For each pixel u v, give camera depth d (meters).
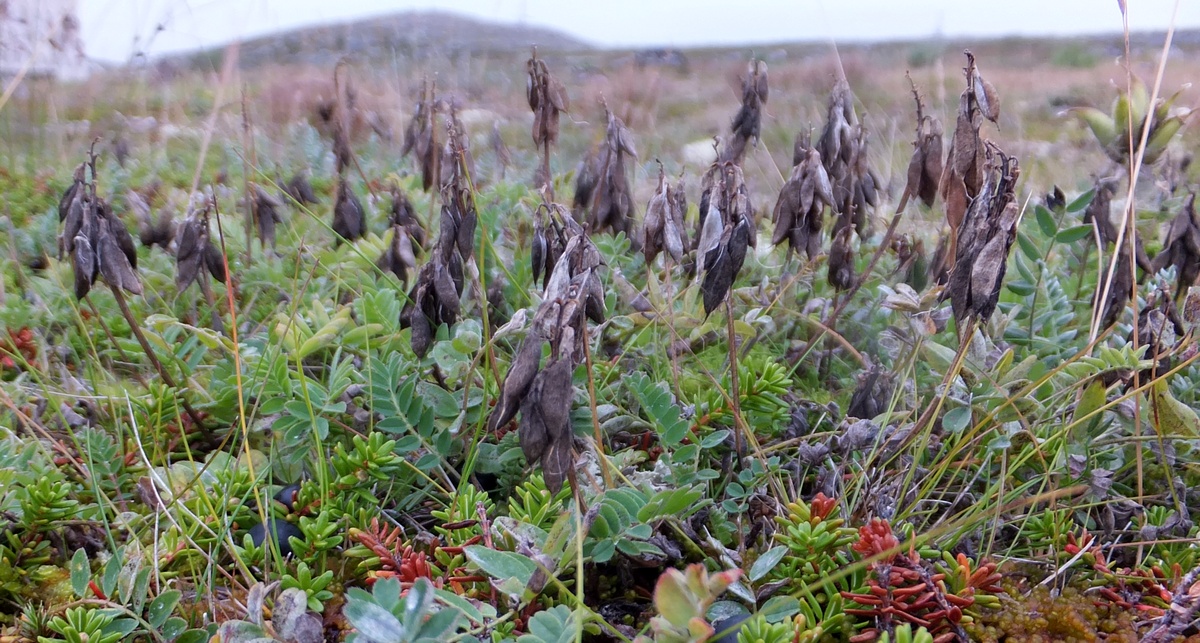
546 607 0.29
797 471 0.35
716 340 0.45
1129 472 0.36
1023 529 0.33
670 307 0.37
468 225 0.35
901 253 0.46
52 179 0.77
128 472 0.36
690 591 0.22
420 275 0.35
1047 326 0.42
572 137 1.08
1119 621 0.29
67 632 0.27
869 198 0.47
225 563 0.32
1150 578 0.30
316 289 0.50
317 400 0.35
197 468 0.36
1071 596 0.30
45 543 0.32
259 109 1.05
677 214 0.36
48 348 0.45
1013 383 0.34
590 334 0.39
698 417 0.36
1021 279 0.44
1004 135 1.05
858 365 0.44
